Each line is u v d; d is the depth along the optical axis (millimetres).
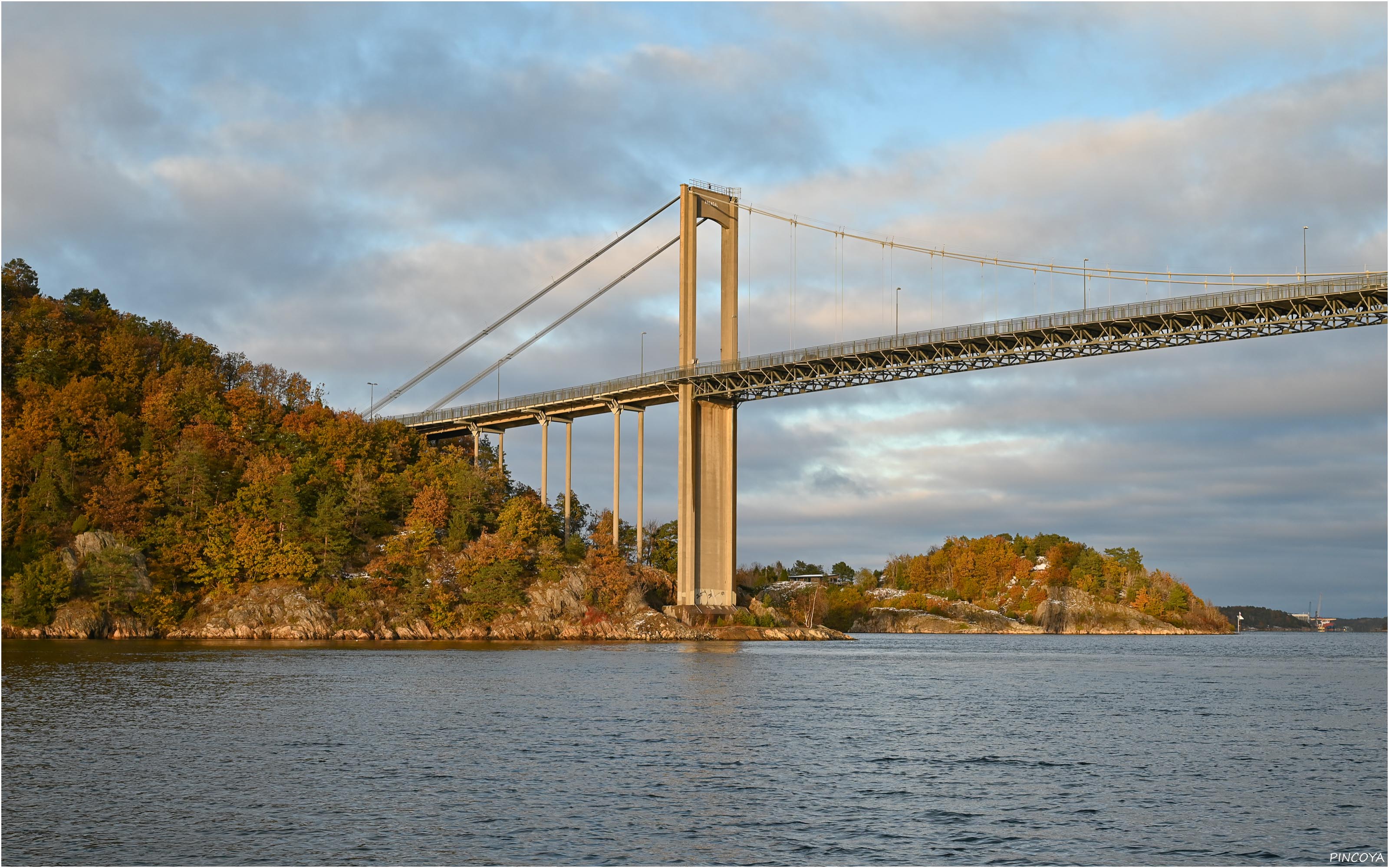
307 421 192625
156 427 173500
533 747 57844
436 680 92750
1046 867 37562
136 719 66000
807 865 37281
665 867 36781
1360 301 118938
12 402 165000
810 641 191000
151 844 38375
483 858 37281
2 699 74125
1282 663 153875
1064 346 140625
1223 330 128625
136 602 150875
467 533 176375
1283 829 42844
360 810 43219
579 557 180000
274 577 159750
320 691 82250
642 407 188000
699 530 178000
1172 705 85188
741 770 52406
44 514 152375
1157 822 43562
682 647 156375
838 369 162250
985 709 80125
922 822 43000
